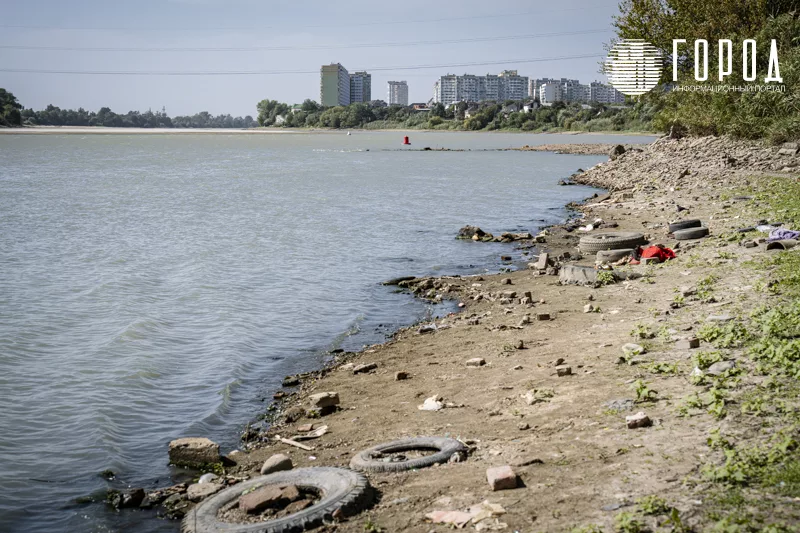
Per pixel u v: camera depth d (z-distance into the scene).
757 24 59.78
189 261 25.39
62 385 13.30
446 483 8.27
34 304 19.11
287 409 12.29
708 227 26.08
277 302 19.88
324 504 7.81
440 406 11.38
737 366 10.52
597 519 6.78
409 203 43.81
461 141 162.25
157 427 11.66
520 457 8.68
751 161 42.91
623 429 8.99
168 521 8.62
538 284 20.92
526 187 53.84
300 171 72.94
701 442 8.15
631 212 34.81
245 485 8.74
